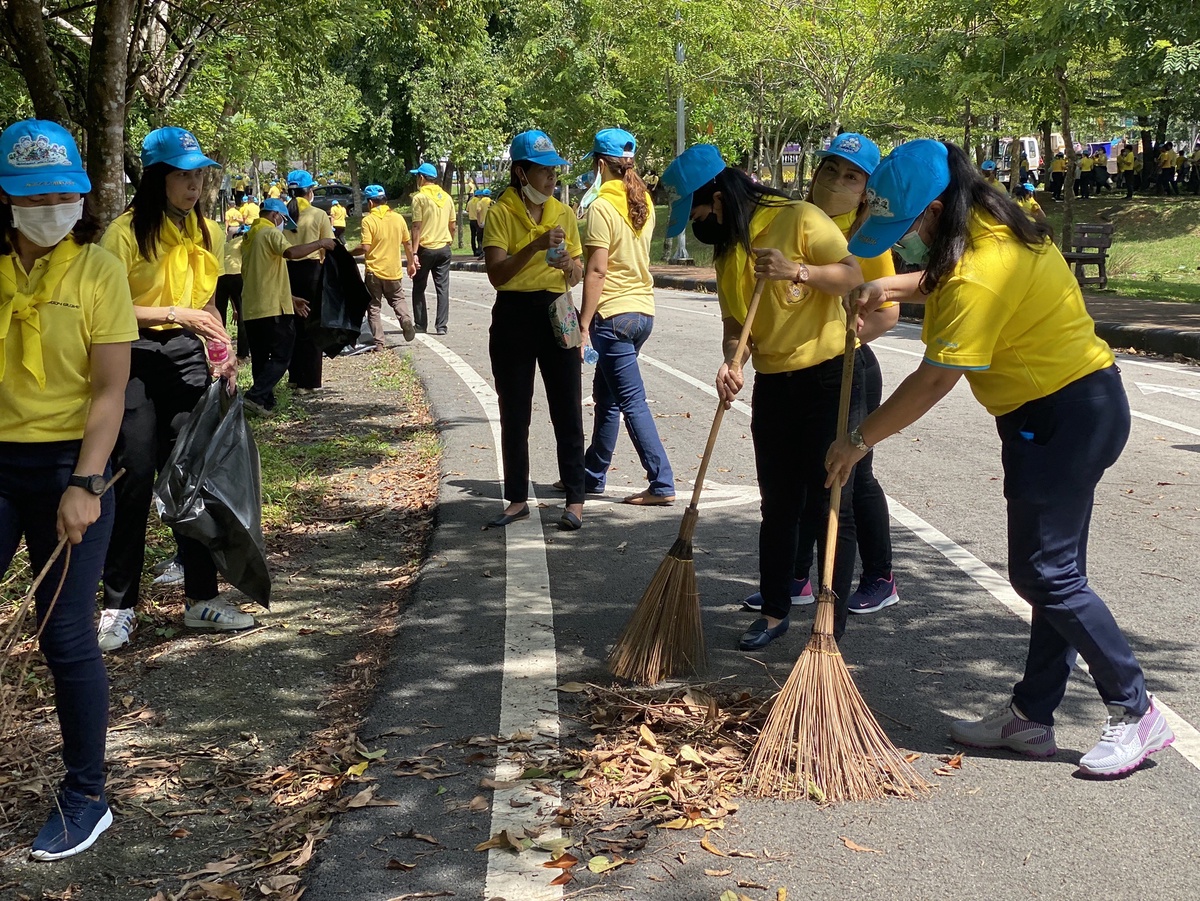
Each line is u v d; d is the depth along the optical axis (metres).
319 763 3.81
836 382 4.41
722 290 4.61
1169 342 12.84
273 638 4.95
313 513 6.90
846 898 2.99
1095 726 3.95
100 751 3.46
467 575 5.59
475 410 9.92
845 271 4.20
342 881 3.12
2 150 3.23
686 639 4.38
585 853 3.21
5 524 3.41
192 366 4.85
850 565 4.53
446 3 13.00
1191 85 17.02
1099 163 34.66
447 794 3.54
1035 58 18.59
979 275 3.34
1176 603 5.06
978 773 3.64
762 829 3.33
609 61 29.80
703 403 10.11
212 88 15.54
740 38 23.77
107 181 8.29
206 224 4.98
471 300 20.75
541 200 6.18
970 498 6.83
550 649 4.67
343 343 10.95
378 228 13.95
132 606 4.91
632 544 6.09
